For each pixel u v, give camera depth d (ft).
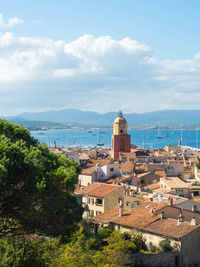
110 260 174.40
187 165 578.25
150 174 417.90
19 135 157.58
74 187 132.98
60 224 130.31
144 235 222.07
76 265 127.65
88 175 394.32
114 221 242.37
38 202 121.49
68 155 562.25
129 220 237.25
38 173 121.60
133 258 192.95
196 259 210.59
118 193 302.86
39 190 114.42
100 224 254.88
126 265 185.16
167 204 259.39
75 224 140.56
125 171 458.09
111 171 421.18
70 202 136.36
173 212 239.30
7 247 116.57
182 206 273.95
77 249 132.46
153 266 197.47
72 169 140.77
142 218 235.20
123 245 191.83
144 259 195.42
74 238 137.49
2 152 119.55
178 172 522.47
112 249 189.98
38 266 116.37
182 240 205.67
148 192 356.59
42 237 146.10
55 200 124.26
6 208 117.50
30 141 160.97
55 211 127.44
